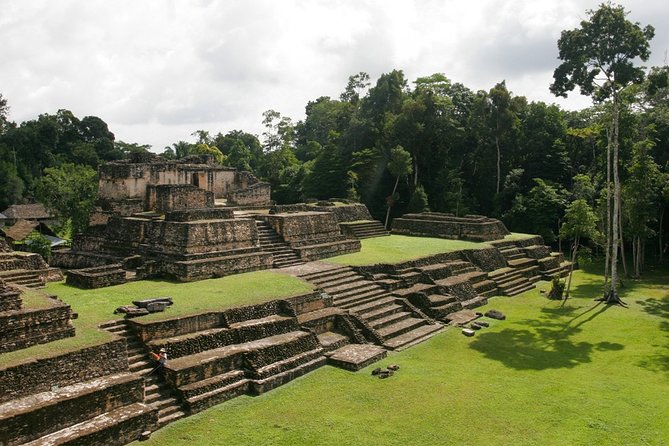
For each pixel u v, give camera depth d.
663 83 27.19
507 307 25.34
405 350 18.45
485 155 51.62
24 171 70.88
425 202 47.59
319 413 13.22
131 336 14.52
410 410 13.48
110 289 18.94
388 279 23.88
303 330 17.36
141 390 12.56
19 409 10.60
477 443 11.86
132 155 35.56
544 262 34.09
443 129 51.25
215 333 15.21
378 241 34.62
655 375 16.25
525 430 12.49
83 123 84.88
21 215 55.25
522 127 51.50
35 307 13.52
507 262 32.84
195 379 13.70
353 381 15.37
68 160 76.19
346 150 55.75
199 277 20.72
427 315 22.20
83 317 15.17
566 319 23.09
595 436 12.20
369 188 51.81
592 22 26.30
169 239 22.20
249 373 14.69
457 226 37.41
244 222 23.89
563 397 14.44
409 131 49.62
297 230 27.39
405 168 47.97
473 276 27.61
